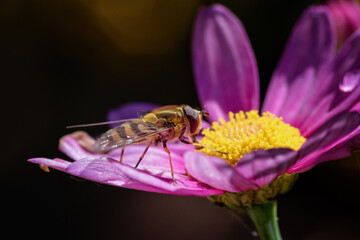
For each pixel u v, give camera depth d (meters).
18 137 0.21
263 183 0.10
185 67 0.23
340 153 0.10
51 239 0.18
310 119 0.11
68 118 0.22
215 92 0.12
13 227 0.19
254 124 0.11
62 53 0.24
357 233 0.17
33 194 0.19
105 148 0.11
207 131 0.11
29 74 0.23
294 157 0.10
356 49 0.11
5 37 0.24
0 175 0.20
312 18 0.12
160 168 0.11
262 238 0.11
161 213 0.19
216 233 0.18
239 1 0.22
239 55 0.12
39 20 0.24
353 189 0.18
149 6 0.24
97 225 0.19
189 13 0.24
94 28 0.24
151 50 0.24
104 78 0.23
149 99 0.22
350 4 0.12
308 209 0.18
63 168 0.10
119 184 0.10
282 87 0.12
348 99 0.11
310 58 0.12
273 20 0.21
